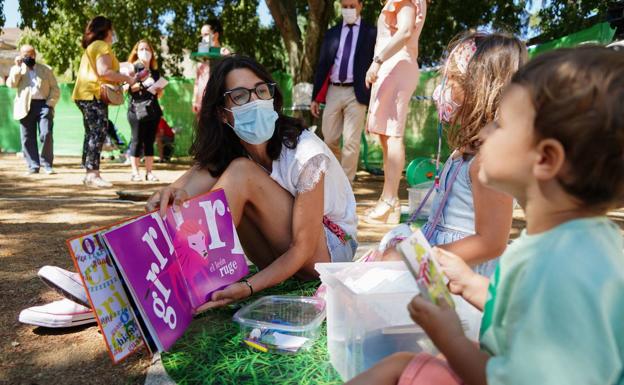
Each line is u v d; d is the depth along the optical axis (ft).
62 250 11.43
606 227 3.41
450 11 37.99
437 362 4.07
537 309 3.17
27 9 33.83
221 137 8.29
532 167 3.44
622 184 3.25
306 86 26.48
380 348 5.32
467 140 6.15
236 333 7.09
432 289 3.99
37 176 24.97
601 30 22.63
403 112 14.55
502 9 37.42
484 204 5.67
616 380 3.25
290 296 7.68
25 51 24.99
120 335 6.12
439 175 7.61
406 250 3.97
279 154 7.98
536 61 3.51
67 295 7.27
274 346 6.54
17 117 25.38
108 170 28.78
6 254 11.09
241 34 43.39
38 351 6.92
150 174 23.85
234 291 7.32
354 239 9.26
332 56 17.56
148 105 22.77
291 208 8.08
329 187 8.63
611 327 3.10
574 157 3.21
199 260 7.27
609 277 3.11
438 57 40.45
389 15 14.67
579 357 3.02
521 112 3.43
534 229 3.61
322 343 6.81
